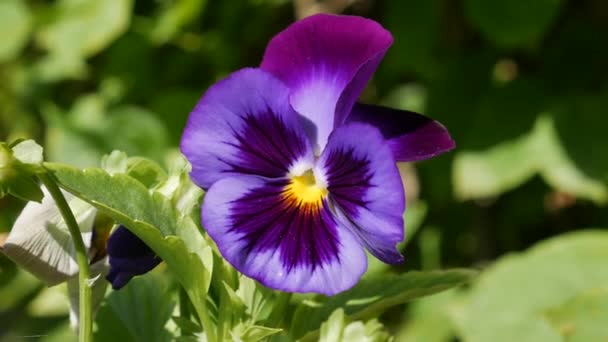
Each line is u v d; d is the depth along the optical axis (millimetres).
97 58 1023
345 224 460
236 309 475
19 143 452
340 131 456
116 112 961
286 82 478
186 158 470
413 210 931
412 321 914
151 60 995
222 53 975
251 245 459
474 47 944
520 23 845
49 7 976
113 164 482
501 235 994
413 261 964
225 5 944
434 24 931
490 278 833
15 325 958
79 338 467
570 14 921
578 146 857
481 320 817
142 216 462
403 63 947
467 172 875
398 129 474
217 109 463
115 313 516
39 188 449
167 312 516
